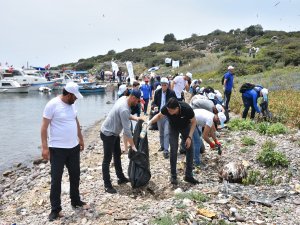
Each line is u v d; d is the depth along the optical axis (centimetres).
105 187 739
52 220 624
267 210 609
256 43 6234
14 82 4622
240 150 974
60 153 618
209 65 4694
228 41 7556
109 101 3378
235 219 575
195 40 8675
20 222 650
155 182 789
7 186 980
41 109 2884
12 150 1488
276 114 1439
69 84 611
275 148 978
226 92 1585
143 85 1836
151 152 1045
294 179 787
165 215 587
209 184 752
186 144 751
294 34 6619
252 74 3578
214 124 898
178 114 734
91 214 635
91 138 1662
